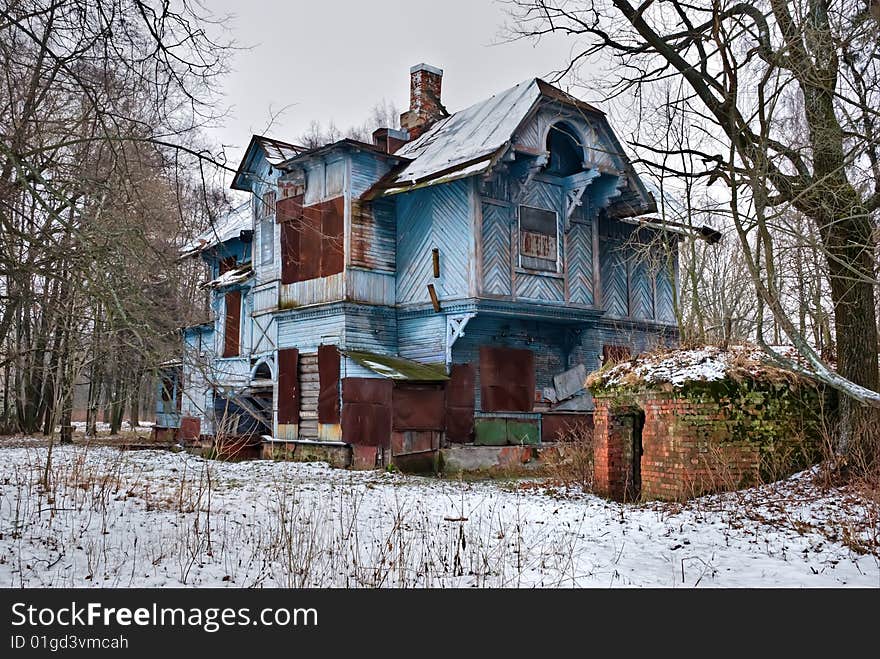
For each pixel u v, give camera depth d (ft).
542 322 73.41
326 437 68.28
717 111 37.86
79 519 32.09
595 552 29.30
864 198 39.83
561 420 73.46
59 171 27.55
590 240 74.08
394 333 71.36
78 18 26.48
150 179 30.35
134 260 25.96
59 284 31.73
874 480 33.78
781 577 25.22
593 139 69.26
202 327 86.07
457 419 67.15
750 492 37.45
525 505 41.24
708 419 38.22
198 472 55.98
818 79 33.68
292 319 74.13
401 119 86.22
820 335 46.09
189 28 26.58
